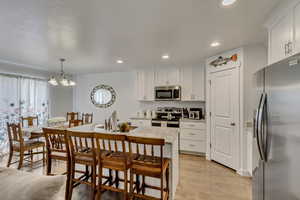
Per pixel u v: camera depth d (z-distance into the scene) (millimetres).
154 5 1533
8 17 1729
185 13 1683
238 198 2092
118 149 2154
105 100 5324
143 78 4527
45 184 949
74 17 1750
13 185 976
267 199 1401
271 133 1317
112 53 3098
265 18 1793
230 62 2916
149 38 2355
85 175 2168
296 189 1045
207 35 2250
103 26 1969
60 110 5109
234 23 1911
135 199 2045
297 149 1033
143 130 2455
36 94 4363
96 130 2445
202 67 3893
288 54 1529
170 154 1965
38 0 1429
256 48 2623
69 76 5500
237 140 2779
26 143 3020
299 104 1017
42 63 3867
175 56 3324
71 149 1975
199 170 2928
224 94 3045
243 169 2693
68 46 2682
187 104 4414
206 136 3545
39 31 2096
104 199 2082
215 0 1459
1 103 3584
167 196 1876
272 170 1306
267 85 1396
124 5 1529
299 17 1377
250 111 2670
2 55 3174
